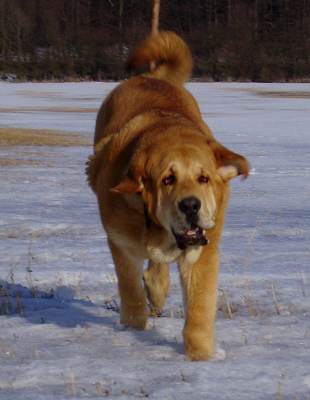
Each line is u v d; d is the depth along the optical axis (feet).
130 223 28.25
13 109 193.26
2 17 387.75
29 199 70.69
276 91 277.03
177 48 41.29
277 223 58.34
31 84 331.77
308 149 110.73
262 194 73.15
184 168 25.71
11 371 25.31
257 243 51.26
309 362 25.71
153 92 35.12
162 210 25.95
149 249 27.71
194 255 27.48
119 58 377.50
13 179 83.10
